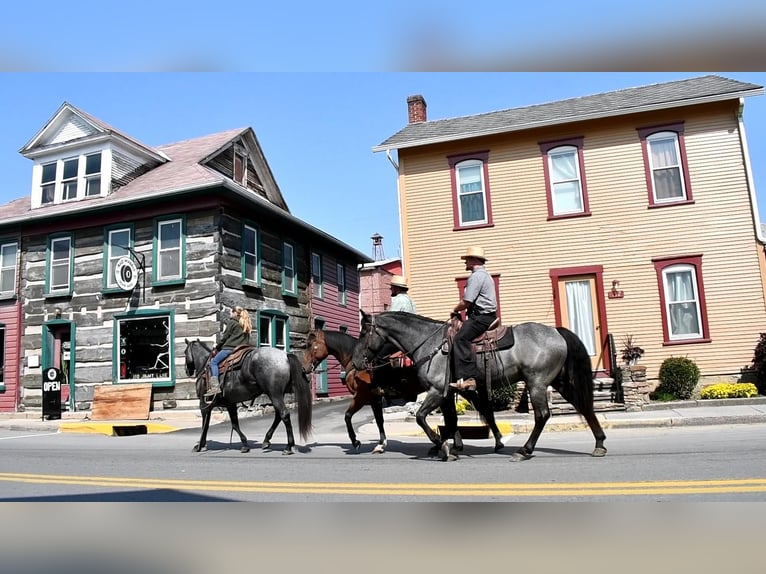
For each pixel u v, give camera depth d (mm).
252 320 17719
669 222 15273
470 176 16938
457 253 16641
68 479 6926
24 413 17500
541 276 15930
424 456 7914
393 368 8180
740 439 8289
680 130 15500
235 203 17312
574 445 8500
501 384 7340
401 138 17750
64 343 18047
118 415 15844
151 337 16766
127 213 17359
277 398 8664
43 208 18578
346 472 6824
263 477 6676
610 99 17078
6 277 19078
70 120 18859
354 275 27141
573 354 7320
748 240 14719
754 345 14367
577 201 16062
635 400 13094
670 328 15000
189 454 9008
